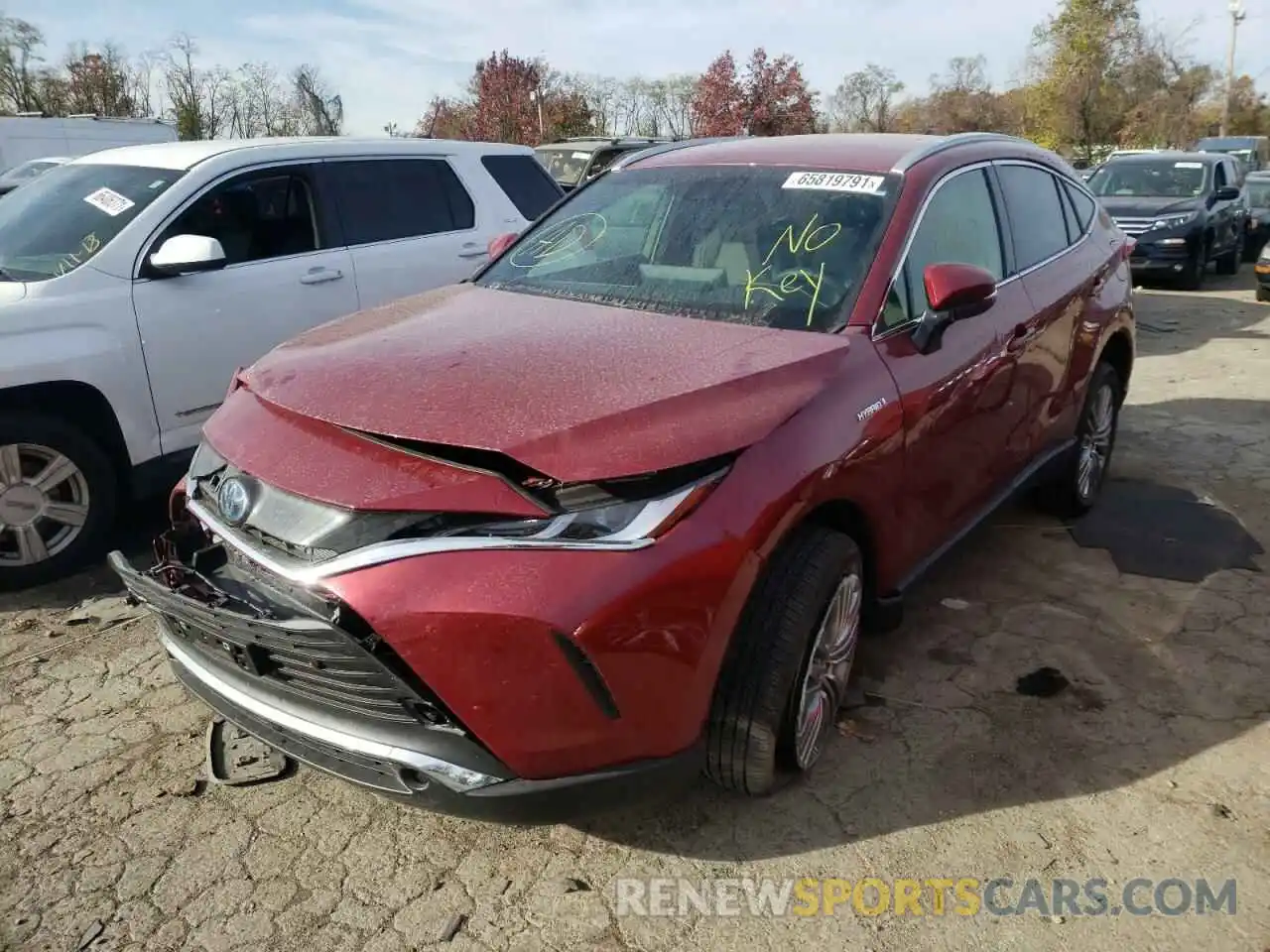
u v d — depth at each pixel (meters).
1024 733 3.29
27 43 30.06
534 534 2.25
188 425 4.81
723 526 2.39
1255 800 2.95
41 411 4.32
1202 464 6.03
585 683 2.24
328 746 2.41
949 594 4.28
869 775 3.06
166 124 18.92
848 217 3.41
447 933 2.48
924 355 3.19
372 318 3.37
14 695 3.54
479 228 6.29
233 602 2.54
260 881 2.66
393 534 2.28
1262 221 18.00
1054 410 4.39
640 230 3.74
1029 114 37.03
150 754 3.20
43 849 2.77
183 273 4.62
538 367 2.69
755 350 2.85
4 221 5.07
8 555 4.29
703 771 2.75
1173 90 37.94
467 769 2.29
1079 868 2.69
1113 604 4.19
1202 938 2.46
